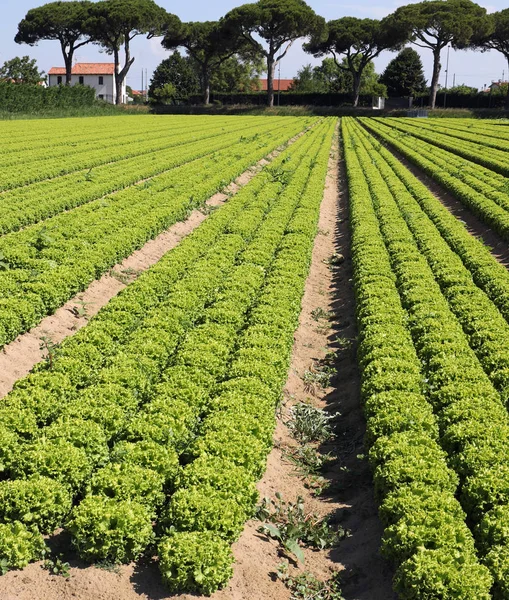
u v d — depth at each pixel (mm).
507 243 28172
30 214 27703
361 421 14641
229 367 15289
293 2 116375
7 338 16312
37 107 94812
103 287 21672
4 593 8883
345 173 49625
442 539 9594
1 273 19438
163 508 10758
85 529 9672
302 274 22312
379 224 30766
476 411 13000
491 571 9281
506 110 119812
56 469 10828
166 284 20781
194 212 32438
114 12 112000
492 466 11359
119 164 43375
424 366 15711
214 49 127250
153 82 166000
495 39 116250
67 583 9195
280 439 13992
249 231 27422
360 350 16688
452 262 23562
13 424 12078
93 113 102125
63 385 13664
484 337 17047
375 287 20703
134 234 24891
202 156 50781
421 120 106500
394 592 9609
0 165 41188
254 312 18203
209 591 9219
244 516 10344
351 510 11820
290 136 69250
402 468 11219
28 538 9609
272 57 125938
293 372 17062
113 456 11516
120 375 13930
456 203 37250
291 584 9938
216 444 11656
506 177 44500
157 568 9719
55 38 123875
